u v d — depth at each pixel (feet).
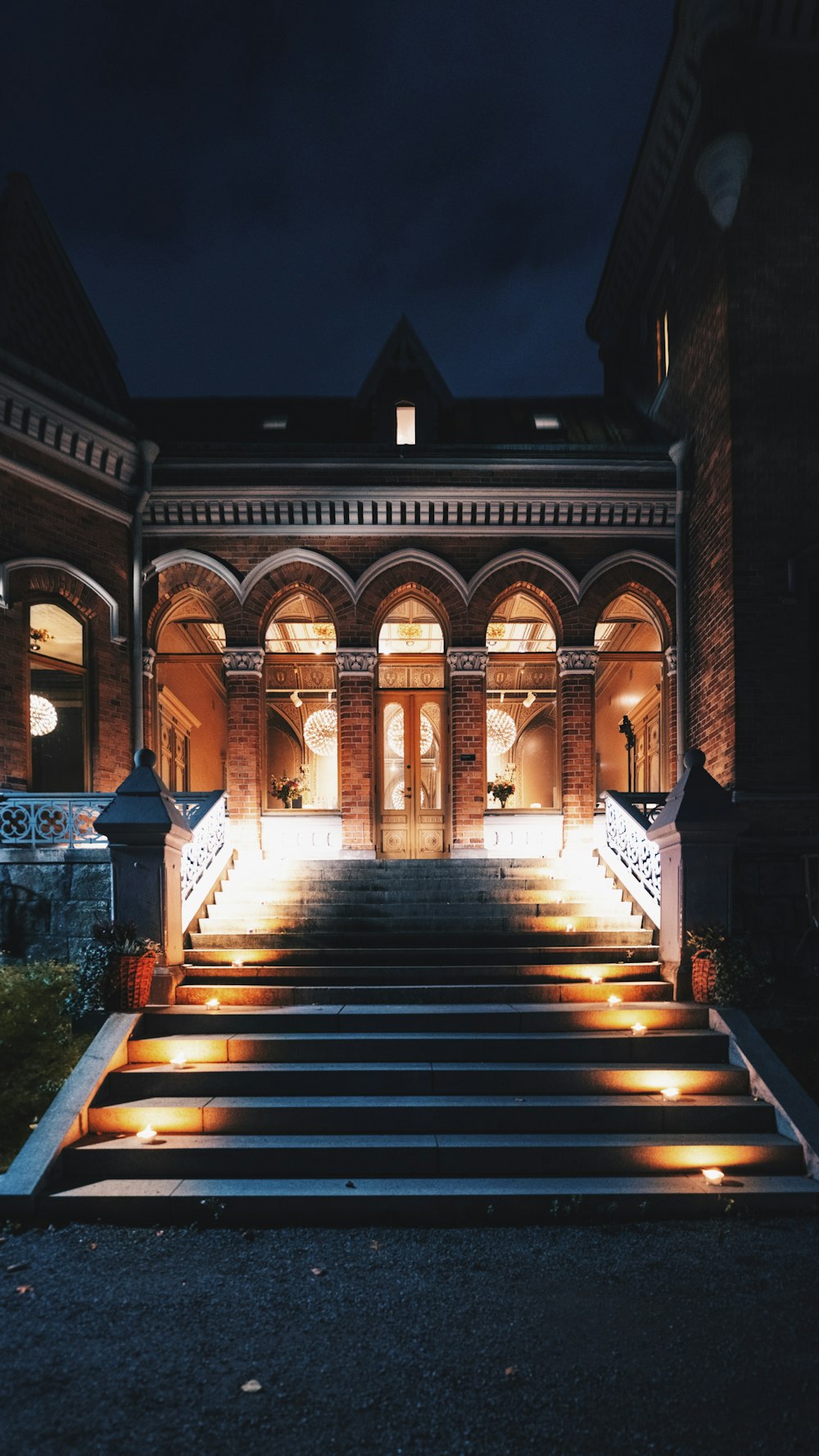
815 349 37.27
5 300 37.58
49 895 30.76
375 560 42.60
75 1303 15.52
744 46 37.17
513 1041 23.85
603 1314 15.08
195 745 55.21
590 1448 11.75
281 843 42.42
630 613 47.01
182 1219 18.93
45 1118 21.03
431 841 43.91
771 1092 21.97
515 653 44.39
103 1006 25.23
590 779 42.32
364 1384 13.12
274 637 45.75
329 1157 20.25
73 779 38.99
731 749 36.55
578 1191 19.22
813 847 35.32
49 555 37.73
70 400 37.99
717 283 38.37
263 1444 11.85
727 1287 15.98
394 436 45.83
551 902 32.96
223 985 27.37
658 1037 23.99
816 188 37.50
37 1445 11.84
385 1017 24.95
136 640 41.01
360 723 42.27
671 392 44.75
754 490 36.91
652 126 42.80
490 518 42.80
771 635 36.52
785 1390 12.94
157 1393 12.94
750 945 32.32
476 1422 12.26
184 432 48.65
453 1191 19.19
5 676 35.81
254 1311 15.21
